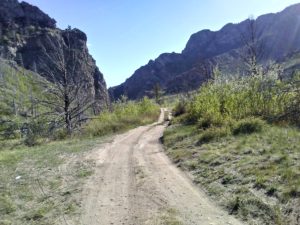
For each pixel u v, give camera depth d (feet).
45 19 402.93
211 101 97.45
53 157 64.95
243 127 65.57
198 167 49.21
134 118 145.28
